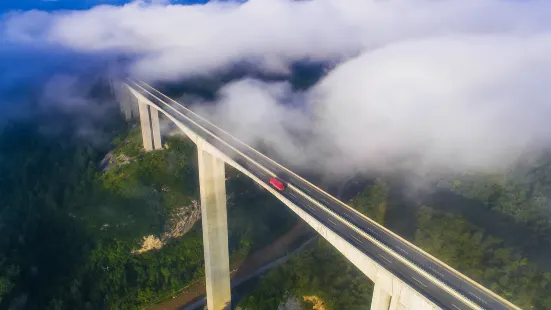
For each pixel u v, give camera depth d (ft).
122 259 255.91
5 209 267.39
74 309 225.15
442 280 128.06
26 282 225.35
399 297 131.03
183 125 247.50
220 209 228.43
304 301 203.10
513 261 186.19
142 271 254.88
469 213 237.04
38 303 220.43
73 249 253.44
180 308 242.99
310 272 212.64
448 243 207.31
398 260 139.03
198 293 254.47
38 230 259.60
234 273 271.08
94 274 244.01
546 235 206.39
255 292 216.54
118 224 270.05
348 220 160.86
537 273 176.96
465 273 185.06
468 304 121.70
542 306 161.68
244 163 207.82
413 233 228.22
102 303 234.58
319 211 170.60
